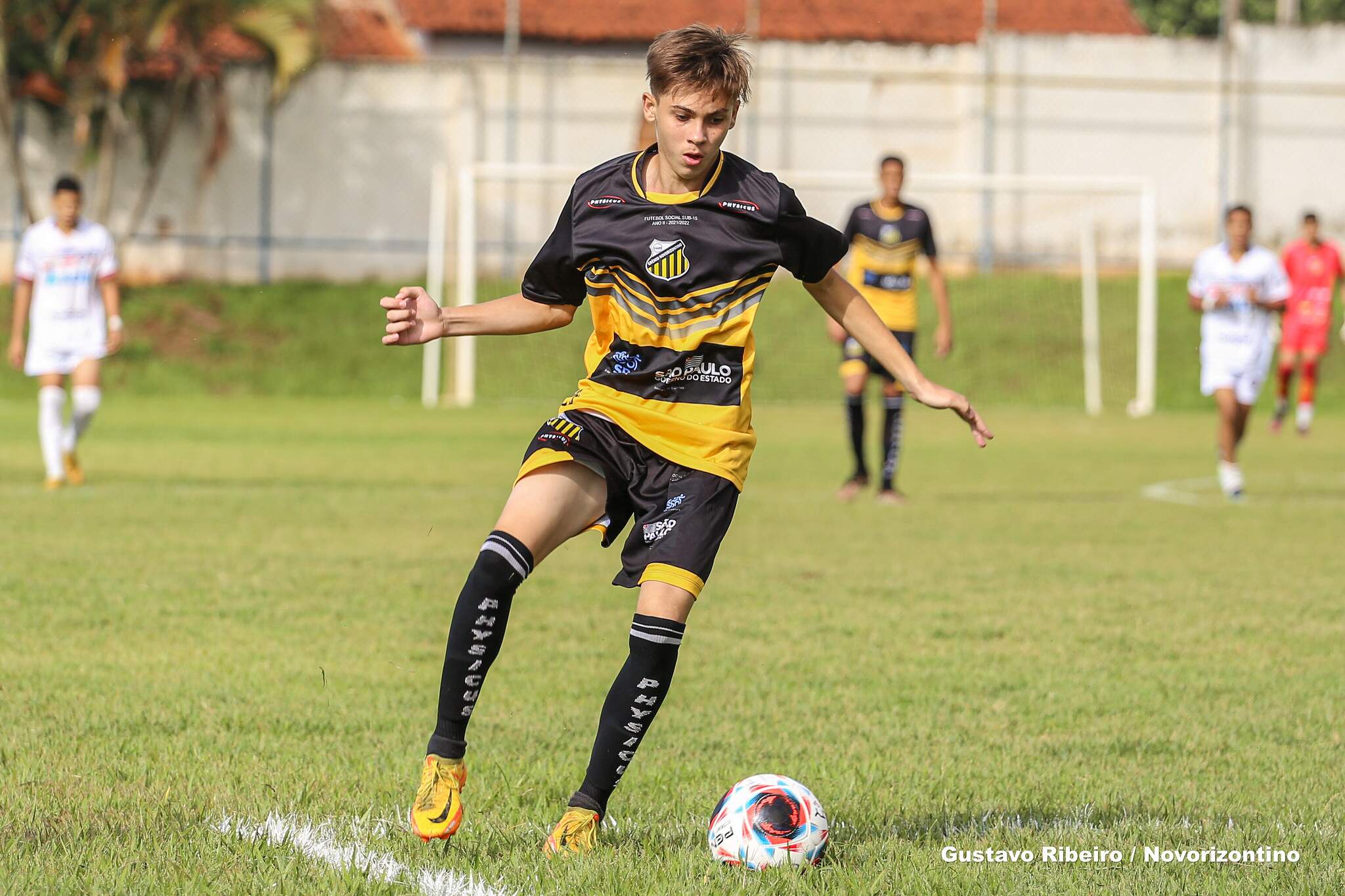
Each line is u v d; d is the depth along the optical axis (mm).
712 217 12141
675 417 12156
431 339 12531
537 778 14219
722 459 12070
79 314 39812
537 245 97562
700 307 12109
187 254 94812
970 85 98812
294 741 15352
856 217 41594
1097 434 68250
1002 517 37625
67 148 93312
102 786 13328
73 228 39656
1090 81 98625
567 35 104688
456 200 96750
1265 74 100375
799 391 84625
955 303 94062
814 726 16672
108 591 24391
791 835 11523
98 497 38031
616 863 11281
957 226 98875
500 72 96688
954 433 68812
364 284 95438
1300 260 61750
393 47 109875
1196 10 146000
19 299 40062
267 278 95500
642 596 11773
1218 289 41875
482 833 12320
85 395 39938
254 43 87375
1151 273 82250
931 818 13164
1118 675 19672
